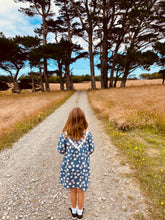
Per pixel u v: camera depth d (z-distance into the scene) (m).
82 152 1.98
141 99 10.57
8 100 17.44
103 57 29.70
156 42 21.78
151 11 20.16
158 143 4.60
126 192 2.72
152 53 21.77
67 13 27.84
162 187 2.71
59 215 2.32
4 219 2.25
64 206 2.50
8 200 2.63
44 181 3.14
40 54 26.56
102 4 22.86
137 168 3.40
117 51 27.48
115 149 4.44
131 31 24.58
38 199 2.65
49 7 27.02
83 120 1.99
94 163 3.78
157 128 5.80
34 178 3.24
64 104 13.57
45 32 29.78
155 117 6.48
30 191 2.85
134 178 3.07
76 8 25.22
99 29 27.64
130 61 24.59
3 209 2.44
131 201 2.51
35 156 4.23
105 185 2.95
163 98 9.97
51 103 12.93
